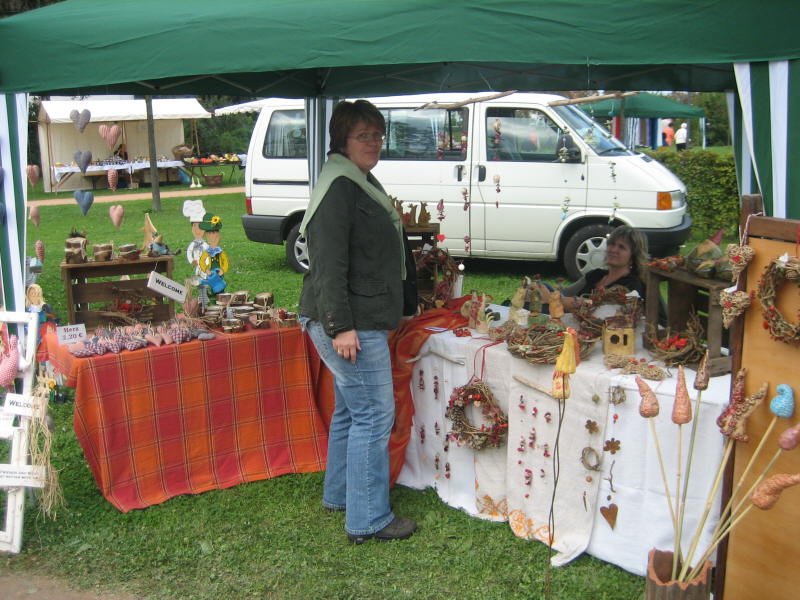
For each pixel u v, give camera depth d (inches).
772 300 81.0
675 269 108.2
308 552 117.4
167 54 107.0
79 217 556.4
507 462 120.4
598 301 123.2
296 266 336.2
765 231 82.3
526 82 183.8
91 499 133.3
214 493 134.8
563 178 288.0
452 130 300.4
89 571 113.3
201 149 1063.6
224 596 107.0
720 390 97.0
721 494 93.7
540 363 110.1
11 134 114.6
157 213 574.9
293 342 141.3
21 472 116.5
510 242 299.6
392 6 100.3
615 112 384.2
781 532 85.2
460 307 142.1
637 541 104.7
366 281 111.0
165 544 119.9
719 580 92.4
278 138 325.1
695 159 422.0
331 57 102.7
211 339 133.4
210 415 135.3
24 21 110.9
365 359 112.8
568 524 112.6
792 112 87.1
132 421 128.3
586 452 107.9
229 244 437.1
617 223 283.9
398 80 193.8
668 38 90.5
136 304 194.9
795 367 81.2
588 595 103.3
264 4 109.9
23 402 117.6
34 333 118.6
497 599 104.0
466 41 97.5
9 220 117.7
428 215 150.2
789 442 76.6
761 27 87.2
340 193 107.2
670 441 98.8
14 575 112.1
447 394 128.6
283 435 142.6
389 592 106.7
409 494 134.7
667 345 107.5
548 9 94.2
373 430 116.3
